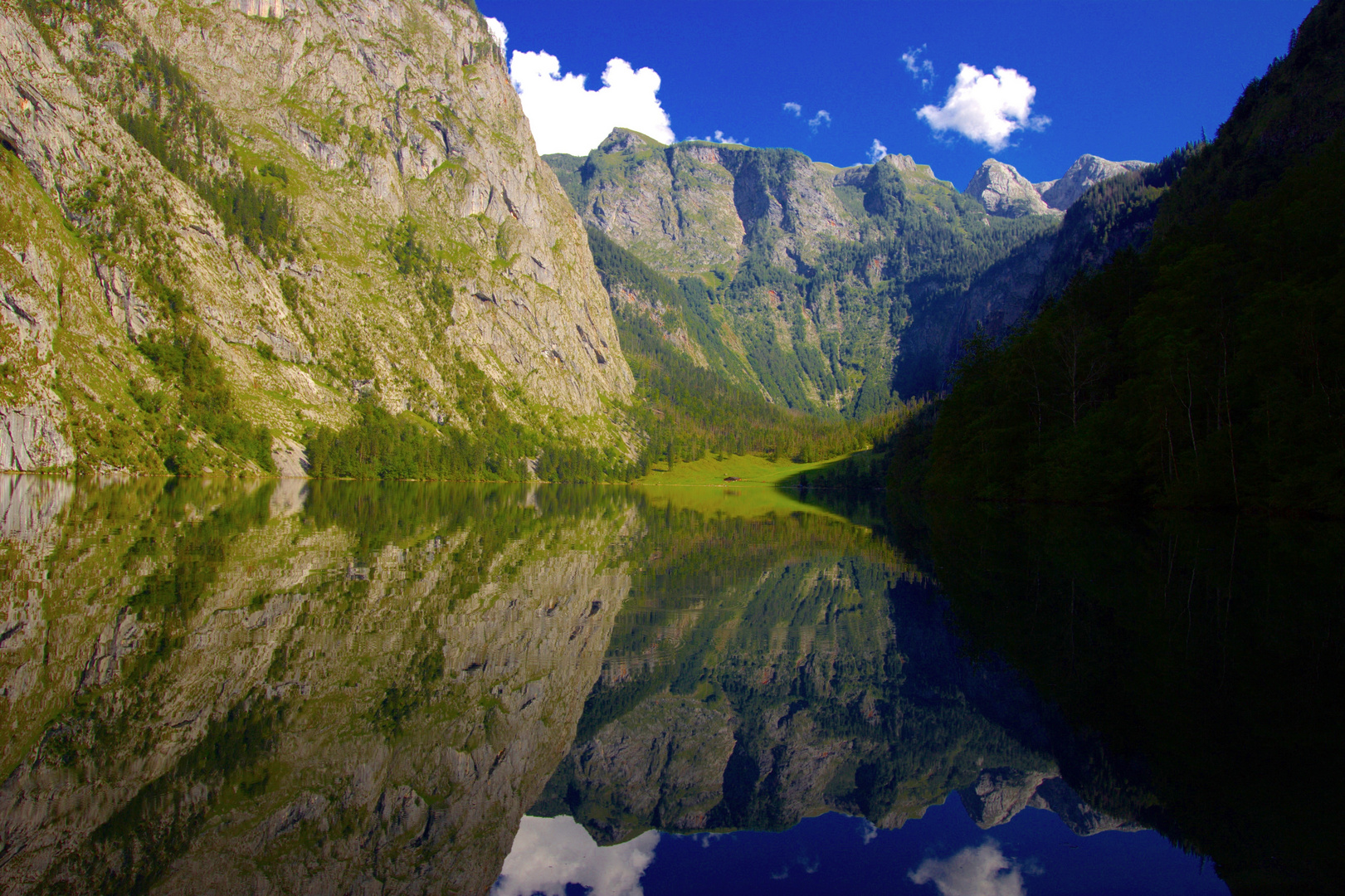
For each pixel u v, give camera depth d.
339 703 12.50
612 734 12.77
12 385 104.31
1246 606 20.17
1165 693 12.88
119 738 10.45
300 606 19.48
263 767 9.89
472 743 11.26
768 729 13.03
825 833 9.38
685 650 18.14
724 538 49.47
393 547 34.44
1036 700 13.16
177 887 6.92
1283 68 109.31
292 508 58.91
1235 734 10.92
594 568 31.47
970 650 16.94
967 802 9.76
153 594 20.03
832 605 23.53
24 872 7.06
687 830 9.68
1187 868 7.48
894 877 8.02
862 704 13.99
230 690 12.72
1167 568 27.05
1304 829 8.10
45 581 21.33
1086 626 18.39
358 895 7.25
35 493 64.12
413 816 9.13
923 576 28.34
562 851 8.98
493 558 33.03
